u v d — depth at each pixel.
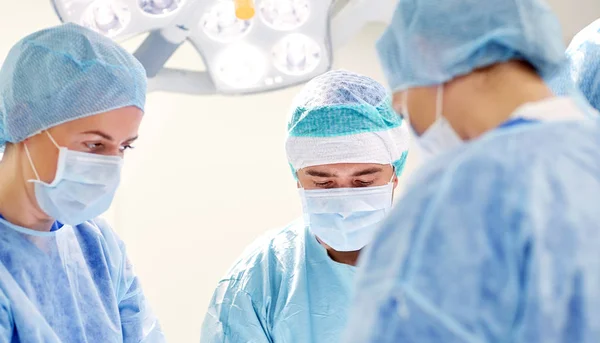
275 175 3.00
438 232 0.77
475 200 0.77
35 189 1.46
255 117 3.01
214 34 1.62
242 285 1.78
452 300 0.74
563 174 0.76
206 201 2.96
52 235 1.55
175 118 2.96
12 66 1.50
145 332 1.76
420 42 0.98
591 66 1.48
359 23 1.65
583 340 0.69
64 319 1.49
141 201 2.92
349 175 1.73
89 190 1.48
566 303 0.70
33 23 2.67
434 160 0.85
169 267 2.92
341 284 1.78
